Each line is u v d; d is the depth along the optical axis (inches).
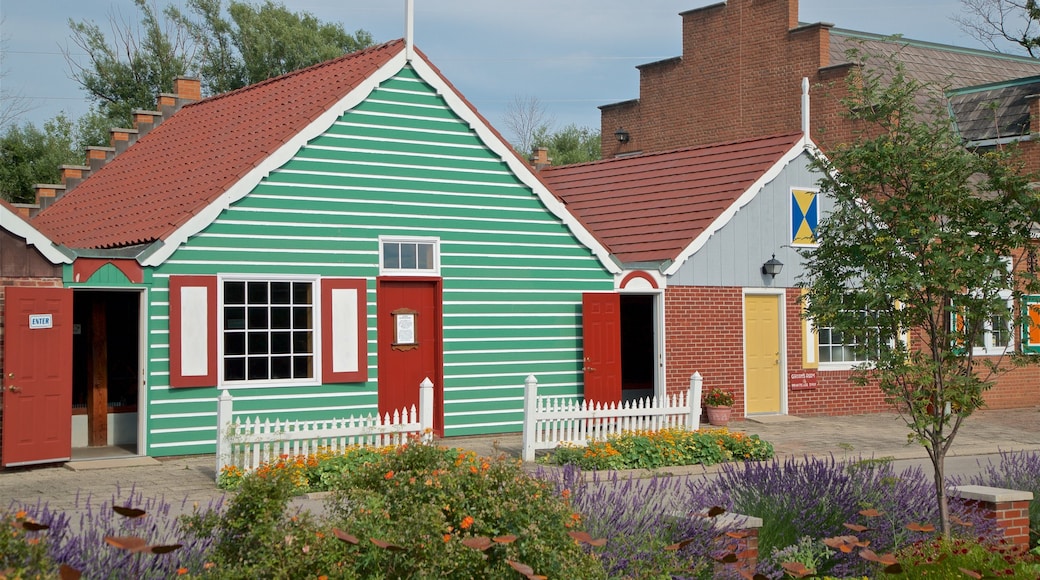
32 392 563.2
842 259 424.5
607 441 621.6
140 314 599.5
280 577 255.9
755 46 1229.7
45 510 303.3
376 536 268.8
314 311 657.6
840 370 904.9
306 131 653.9
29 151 1476.4
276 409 640.4
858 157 413.7
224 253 623.5
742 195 846.5
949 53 1375.5
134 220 669.3
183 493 507.5
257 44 1939.0
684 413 676.1
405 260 697.0
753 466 435.5
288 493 283.7
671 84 1328.7
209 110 855.7
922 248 406.3
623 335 930.7
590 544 293.4
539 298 749.9
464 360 716.0
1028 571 343.9
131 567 267.4
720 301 836.0
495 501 283.1
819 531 378.9
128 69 1898.4
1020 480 466.6
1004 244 407.5
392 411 686.5
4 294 556.1
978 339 416.2
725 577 321.7
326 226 663.1
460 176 717.9
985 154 412.2
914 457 686.5
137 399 643.5
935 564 339.9
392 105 690.8
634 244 860.6
